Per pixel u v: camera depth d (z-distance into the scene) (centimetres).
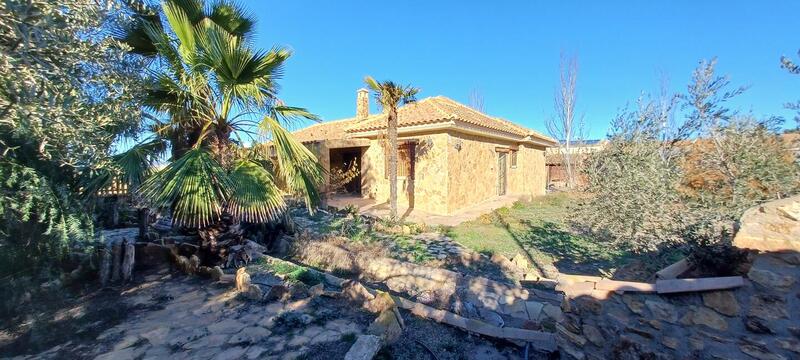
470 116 1414
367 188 1564
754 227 260
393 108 1035
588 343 331
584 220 502
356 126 1491
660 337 288
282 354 361
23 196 351
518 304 491
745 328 252
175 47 580
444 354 379
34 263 410
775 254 246
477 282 552
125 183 554
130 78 375
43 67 263
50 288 443
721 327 263
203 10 658
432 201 1259
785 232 244
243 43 590
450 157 1227
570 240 876
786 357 234
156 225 934
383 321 394
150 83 490
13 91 249
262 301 491
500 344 401
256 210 580
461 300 506
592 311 331
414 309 473
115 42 349
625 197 419
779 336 238
